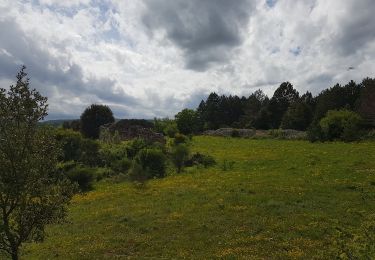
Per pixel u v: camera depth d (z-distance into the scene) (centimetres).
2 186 1421
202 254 1936
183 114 8594
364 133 6175
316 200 2709
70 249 2144
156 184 3719
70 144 4731
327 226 2181
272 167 4050
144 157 4325
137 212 2736
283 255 1845
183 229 2317
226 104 14612
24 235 1478
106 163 4762
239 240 2067
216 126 13338
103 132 6619
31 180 1455
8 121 1449
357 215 2352
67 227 2567
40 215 1477
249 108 14862
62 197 1520
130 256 1973
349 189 2975
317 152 4741
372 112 7288
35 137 1482
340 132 6125
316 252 1853
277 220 2342
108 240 2231
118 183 4009
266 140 7094
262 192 2991
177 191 3278
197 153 4828
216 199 2894
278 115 11619
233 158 4878
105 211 2847
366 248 1029
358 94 9556
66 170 4097
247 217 2438
